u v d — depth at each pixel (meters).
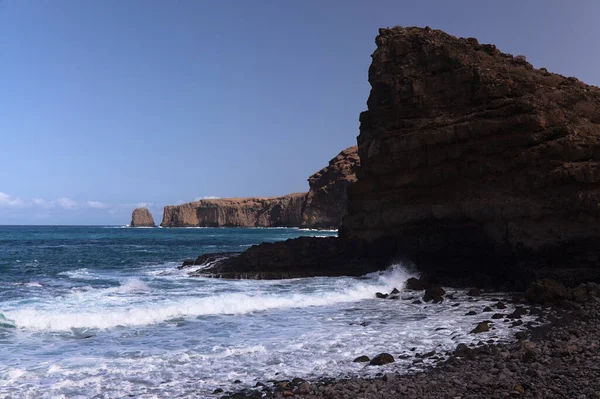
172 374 11.20
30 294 22.39
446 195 27.48
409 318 17.45
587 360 10.90
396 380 10.34
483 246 25.66
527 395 8.99
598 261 20.92
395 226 29.78
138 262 43.97
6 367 11.60
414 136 28.27
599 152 21.98
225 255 38.53
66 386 10.38
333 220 169.00
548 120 24.16
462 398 9.08
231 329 15.80
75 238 106.94
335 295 22.03
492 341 13.43
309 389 9.78
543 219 22.61
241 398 9.55
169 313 17.80
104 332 15.29
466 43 29.81
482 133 25.64
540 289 19.08
